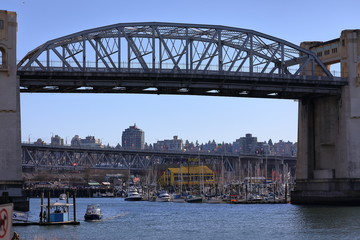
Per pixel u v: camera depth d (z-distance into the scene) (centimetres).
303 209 13612
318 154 14975
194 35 13500
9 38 11688
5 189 11306
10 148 11475
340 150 14312
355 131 14200
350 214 11944
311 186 14875
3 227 3091
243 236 8738
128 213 14475
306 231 9175
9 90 11600
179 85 13175
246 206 17212
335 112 14638
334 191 14250
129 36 13000
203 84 13362
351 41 14338
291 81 13812
